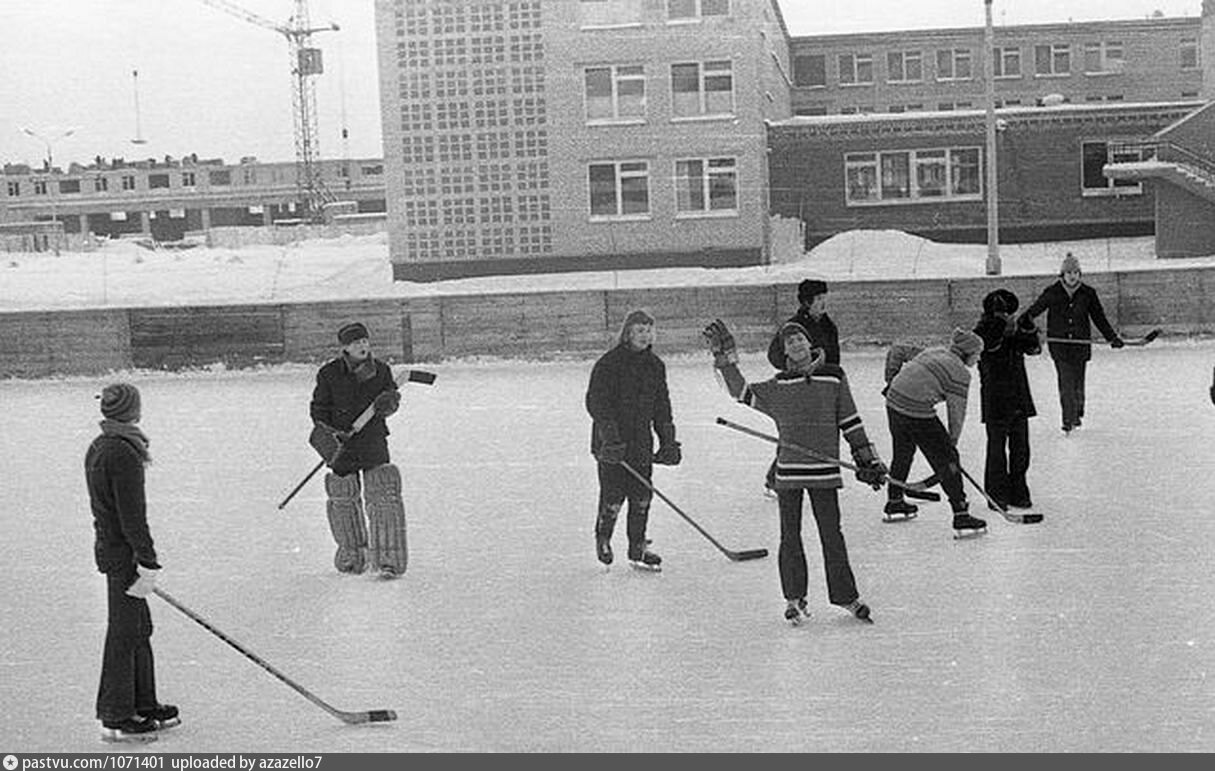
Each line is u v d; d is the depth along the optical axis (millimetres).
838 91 58375
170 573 9812
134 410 6359
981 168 43344
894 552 9641
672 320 25859
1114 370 21547
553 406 19594
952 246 41344
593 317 26016
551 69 39062
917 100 58188
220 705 6746
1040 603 8094
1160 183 37438
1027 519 10453
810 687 6676
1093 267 35312
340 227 75438
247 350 26406
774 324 25656
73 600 9117
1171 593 8227
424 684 6969
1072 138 43594
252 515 12125
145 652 6375
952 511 10562
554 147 39250
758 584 8898
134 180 97250
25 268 47719
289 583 9422
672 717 6305
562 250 39469
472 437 16609
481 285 37375
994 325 10758
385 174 39812
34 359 26500
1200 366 21656
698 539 10484
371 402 9617
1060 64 58094
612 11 38906
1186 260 35969
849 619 7926
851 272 35625
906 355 10797
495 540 10656
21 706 6828
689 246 39094
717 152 38844
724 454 14750
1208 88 44906
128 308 26422
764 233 39406
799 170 43688
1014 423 10875
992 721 6082
